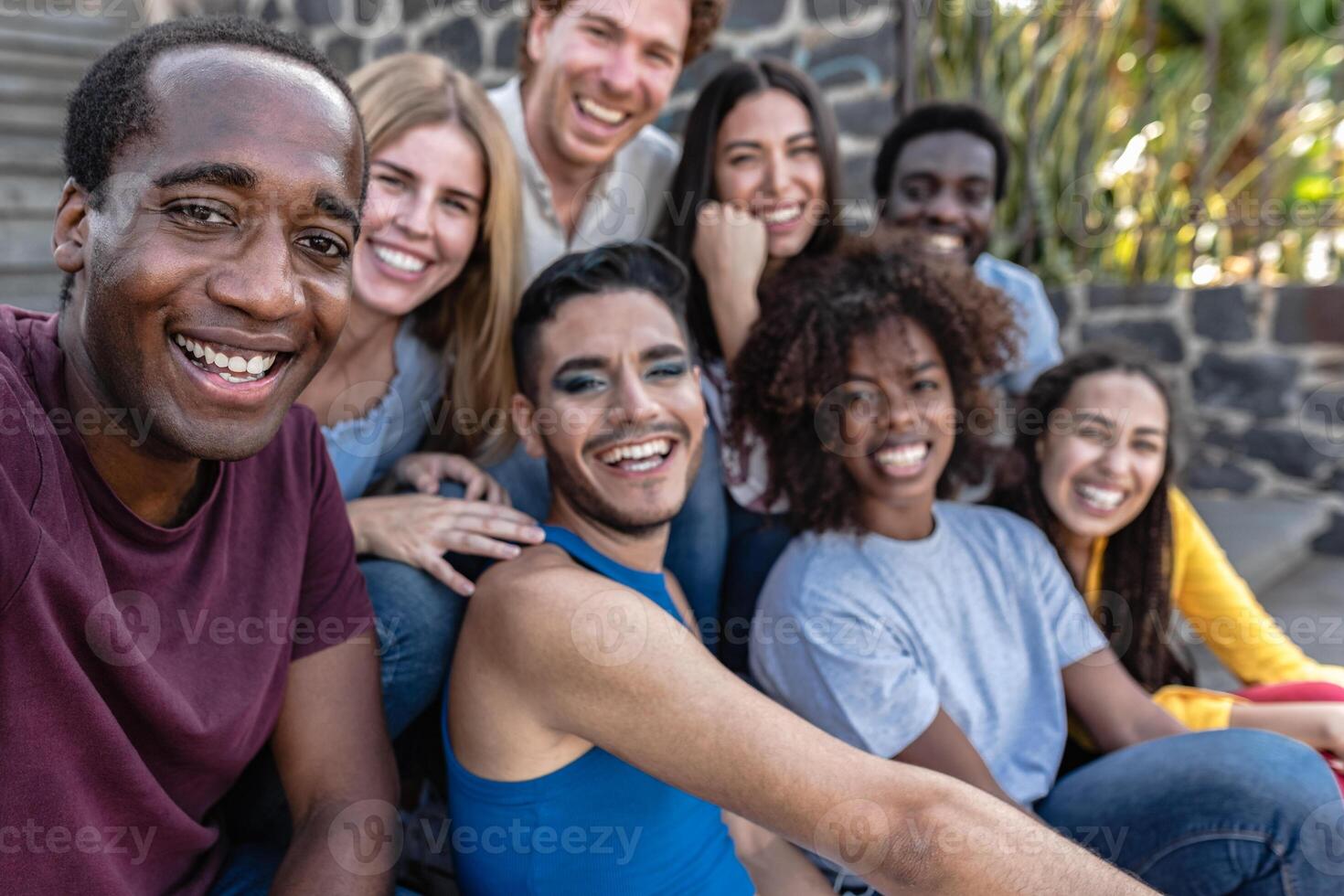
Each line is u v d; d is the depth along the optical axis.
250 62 0.72
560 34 1.58
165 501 0.82
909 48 2.57
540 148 1.68
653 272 1.15
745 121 1.66
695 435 1.16
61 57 2.71
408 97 1.36
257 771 1.08
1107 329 3.19
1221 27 3.97
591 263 1.12
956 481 1.54
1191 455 3.10
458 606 1.17
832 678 1.19
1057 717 1.31
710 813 1.04
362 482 1.46
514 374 1.25
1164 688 1.51
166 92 0.69
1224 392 3.05
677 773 0.87
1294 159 3.67
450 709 1.02
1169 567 1.52
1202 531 1.61
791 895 1.12
